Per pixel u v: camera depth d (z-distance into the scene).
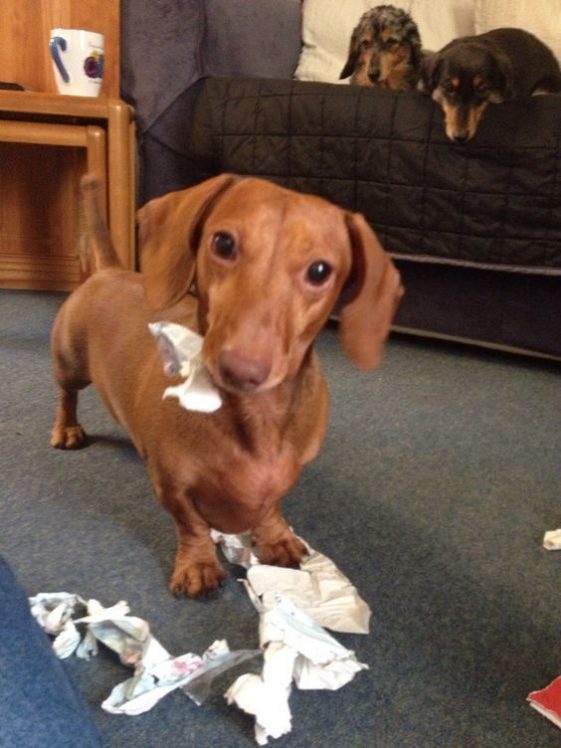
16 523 1.31
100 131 2.10
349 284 1.09
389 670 1.02
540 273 2.23
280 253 0.93
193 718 0.92
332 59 3.12
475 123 2.20
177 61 2.68
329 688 0.96
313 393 1.15
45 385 1.98
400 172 2.30
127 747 0.87
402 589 1.20
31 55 2.78
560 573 1.28
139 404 1.19
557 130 2.12
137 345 1.31
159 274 1.08
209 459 1.08
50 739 0.62
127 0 2.63
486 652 1.07
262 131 2.47
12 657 0.65
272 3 2.99
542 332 2.36
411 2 3.14
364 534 1.36
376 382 2.19
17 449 1.61
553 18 2.79
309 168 2.43
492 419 1.96
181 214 1.06
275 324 0.90
